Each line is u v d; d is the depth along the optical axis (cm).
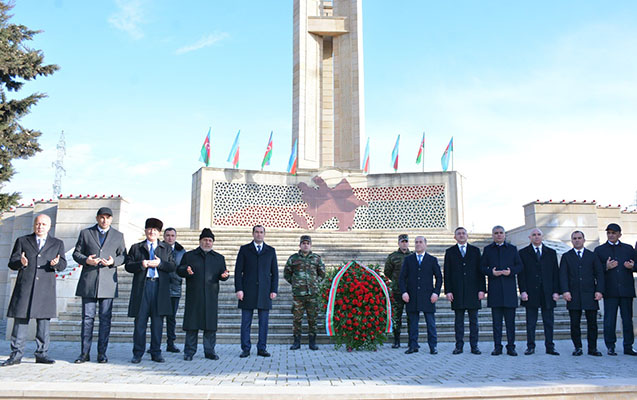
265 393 460
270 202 2084
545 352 848
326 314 886
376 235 1709
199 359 754
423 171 2109
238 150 2142
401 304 935
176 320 1039
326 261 1462
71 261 1189
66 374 589
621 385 490
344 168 2272
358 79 2344
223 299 1155
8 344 923
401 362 726
